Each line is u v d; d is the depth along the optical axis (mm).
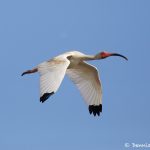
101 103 24922
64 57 22438
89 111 25031
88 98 25031
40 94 21062
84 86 25094
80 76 25109
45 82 21359
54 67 21922
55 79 21422
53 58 22406
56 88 21172
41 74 21844
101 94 24922
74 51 24984
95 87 24969
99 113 24953
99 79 24828
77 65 24938
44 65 22109
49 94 21016
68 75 25156
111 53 25484
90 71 24906
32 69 22844
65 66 21953
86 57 25000
